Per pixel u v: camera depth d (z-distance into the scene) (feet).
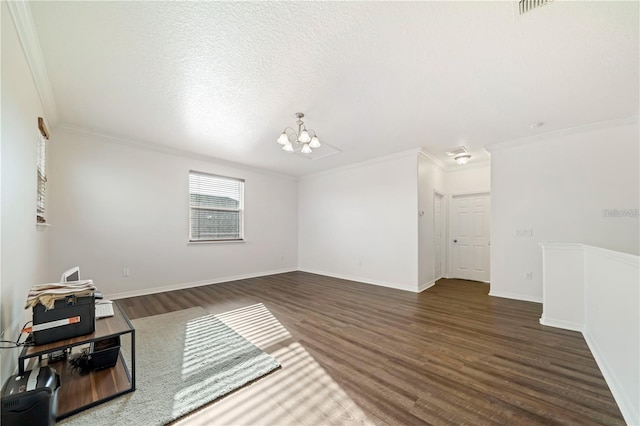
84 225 11.72
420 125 10.98
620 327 5.48
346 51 6.37
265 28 5.62
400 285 15.12
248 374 6.22
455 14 5.24
